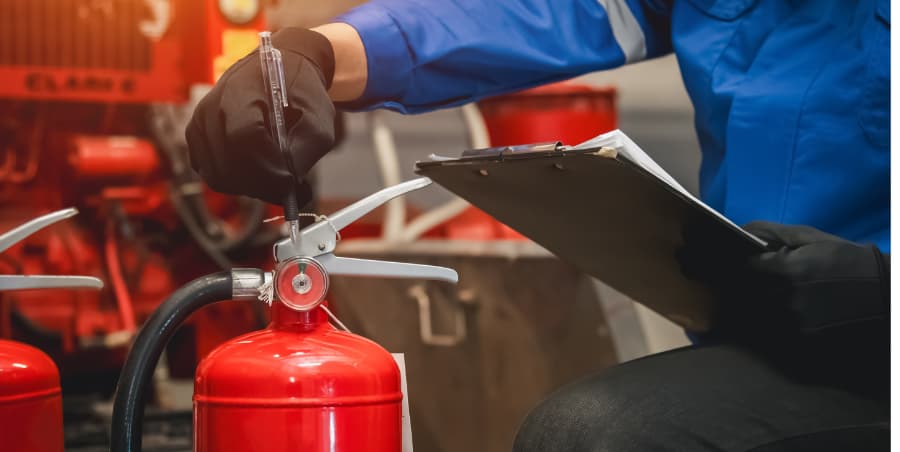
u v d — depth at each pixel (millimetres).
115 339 2283
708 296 962
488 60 1119
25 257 2225
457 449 2547
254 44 2225
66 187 2256
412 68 1071
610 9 1217
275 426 772
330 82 964
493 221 2602
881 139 958
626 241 943
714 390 872
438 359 2545
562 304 2338
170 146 2307
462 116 2475
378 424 804
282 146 792
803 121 993
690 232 848
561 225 975
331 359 791
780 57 1058
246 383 779
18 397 920
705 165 1155
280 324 835
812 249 825
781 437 825
